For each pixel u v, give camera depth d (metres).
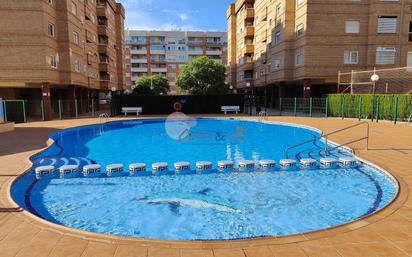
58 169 9.20
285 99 31.02
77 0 30.27
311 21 26.34
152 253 3.68
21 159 9.62
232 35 51.62
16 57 23.89
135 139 15.93
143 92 46.78
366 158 9.19
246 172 8.97
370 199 6.77
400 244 3.87
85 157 11.50
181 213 6.18
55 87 32.03
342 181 8.03
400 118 19.25
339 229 4.29
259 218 5.92
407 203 5.30
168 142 14.91
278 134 17.14
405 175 7.27
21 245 3.94
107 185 7.91
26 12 23.66
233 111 32.97
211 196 7.10
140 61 85.38
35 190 7.58
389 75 26.27
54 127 18.92
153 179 8.38
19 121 22.33
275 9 32.22
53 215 6.16
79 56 30.80
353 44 26.64
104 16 40.78
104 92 51.06
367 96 21.22
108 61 43.56
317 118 23.17
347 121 20.50
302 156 11.21
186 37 86.12
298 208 6.36
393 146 11.12
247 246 3.83
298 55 28.42
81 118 26.42
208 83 42.47
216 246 3.83
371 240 3.97
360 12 26.39
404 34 26.50
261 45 38.44
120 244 3.92
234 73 52.00
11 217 4.89
